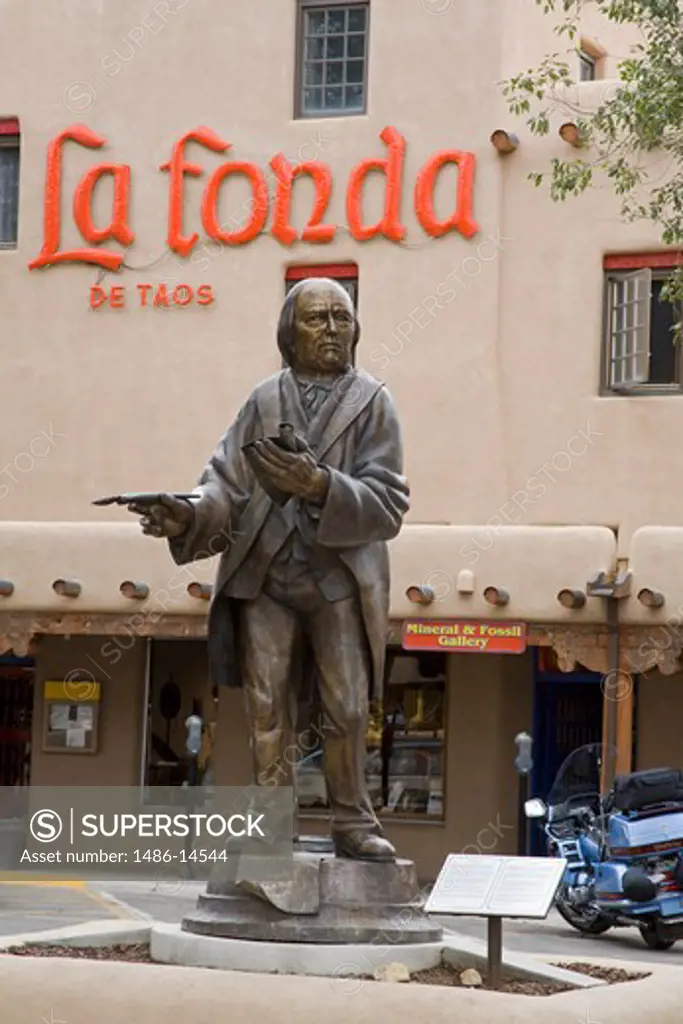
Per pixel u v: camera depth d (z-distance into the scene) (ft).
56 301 189.67
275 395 78.07
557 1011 66.23
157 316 187.32
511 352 178.19
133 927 79.30
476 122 179.52
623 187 147.54
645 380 173.17
